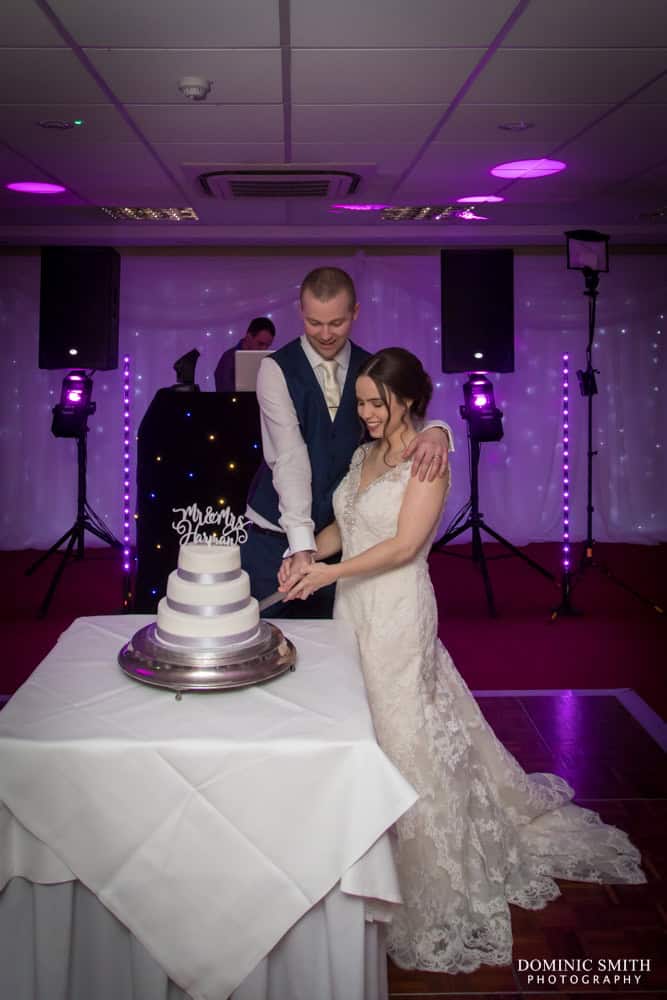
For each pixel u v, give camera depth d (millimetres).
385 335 8211
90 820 1862
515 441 8461
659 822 3311
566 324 8305
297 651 2416
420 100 4113
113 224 7520
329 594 3229
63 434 6559
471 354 6504
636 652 5379
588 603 6523
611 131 4672
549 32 3295
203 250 8094
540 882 2871
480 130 4641
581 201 6691
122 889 1873
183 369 4344
